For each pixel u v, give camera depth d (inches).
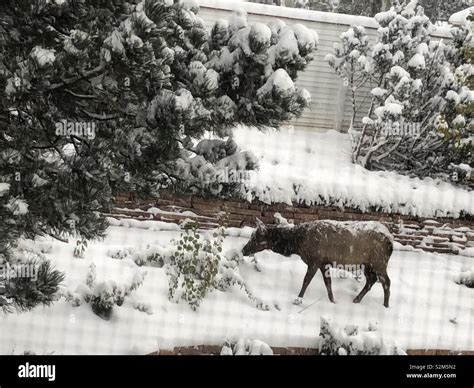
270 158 416.2
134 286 256.2
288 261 320.5
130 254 296.0
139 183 217.5
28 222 181.5
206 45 246.7
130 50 176.4
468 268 369.7
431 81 432.1
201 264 280.5
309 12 478.6
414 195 392.2
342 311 281.7
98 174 186.5
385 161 446.0
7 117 193.0
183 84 227.9
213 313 258.5
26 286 181.2
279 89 220.2
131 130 203.8
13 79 175.3
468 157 430.3
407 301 306.8
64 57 182.2
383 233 283.1
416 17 428.5
